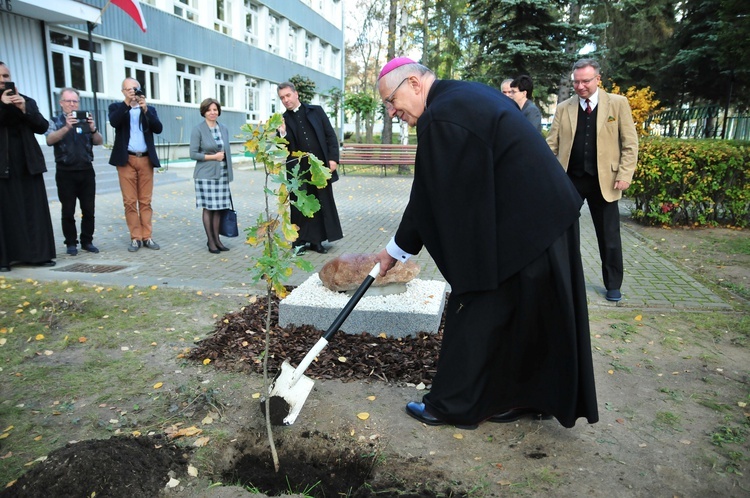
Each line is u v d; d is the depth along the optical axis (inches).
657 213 341.4
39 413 118.3
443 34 1099.3
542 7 631.8
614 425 114.4
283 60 1147.3
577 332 101.8
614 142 186.2
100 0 627.2
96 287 207.2
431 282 181.6
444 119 98.2
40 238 238.8
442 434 110.5
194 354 146.5
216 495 92.0
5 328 165.6
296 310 160.7
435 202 100.7
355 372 136.8
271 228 101.7
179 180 622.8
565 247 100.0
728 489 94.0
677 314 182.7
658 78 908.0
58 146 255.9
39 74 574.9
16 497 88.2
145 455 99.3
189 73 836.0
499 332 103.3
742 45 446.0
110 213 389.4
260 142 96.7
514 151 96.7
